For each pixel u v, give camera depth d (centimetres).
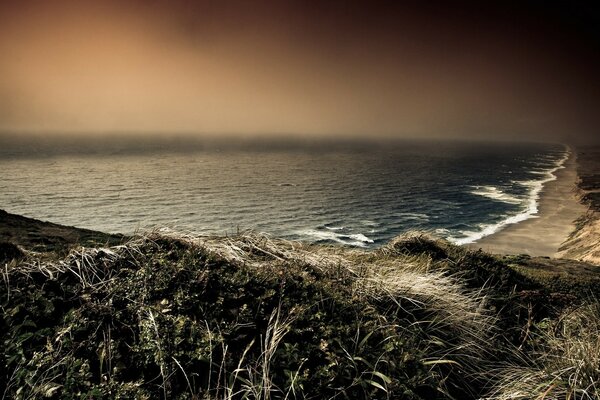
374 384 358
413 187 18238
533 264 1239
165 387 334
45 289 428
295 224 11200
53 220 11450
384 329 461
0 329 365
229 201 14712
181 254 532
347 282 586
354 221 11581
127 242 546
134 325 398
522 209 13350
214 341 384
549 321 634
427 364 427
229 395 327
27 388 318
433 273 748
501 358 534
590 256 6431
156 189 17512
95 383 333
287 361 382
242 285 484
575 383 398
